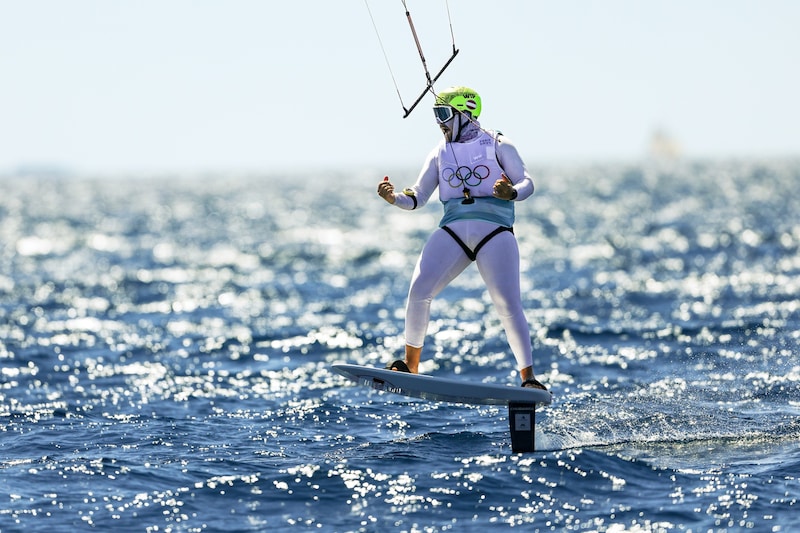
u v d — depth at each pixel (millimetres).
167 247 145500
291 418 34812
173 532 22781
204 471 27484
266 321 63844
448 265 29125
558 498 24766
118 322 64000
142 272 104125
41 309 71438
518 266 29203
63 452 29859
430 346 52125
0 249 144750
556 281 84938
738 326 54344
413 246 138500
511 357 47750
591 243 129500
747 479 25969
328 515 23859
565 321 59469
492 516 23625
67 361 48156
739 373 41656
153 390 40688
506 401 28438
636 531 22516
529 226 170000
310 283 90438
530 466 27281
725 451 28969
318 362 48000
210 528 23031
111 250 140875
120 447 30484
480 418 34219
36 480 26609
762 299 66438
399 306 70688
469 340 53656
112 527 23078
